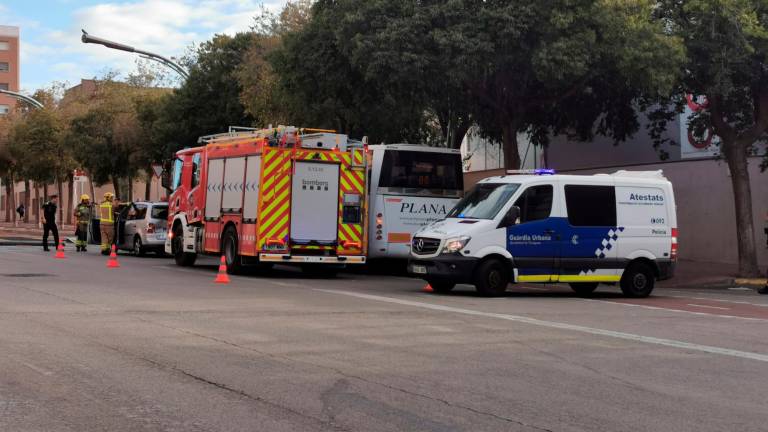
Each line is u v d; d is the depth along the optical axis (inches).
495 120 1001.5
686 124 1067.9
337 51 964.0
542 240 622.2
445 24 786.8
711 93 820.6
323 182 751.7
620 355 362.6
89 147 1843.0
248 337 381.1
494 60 780.0
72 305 484.7
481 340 391.5
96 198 2903.5
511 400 271.0
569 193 634.8
